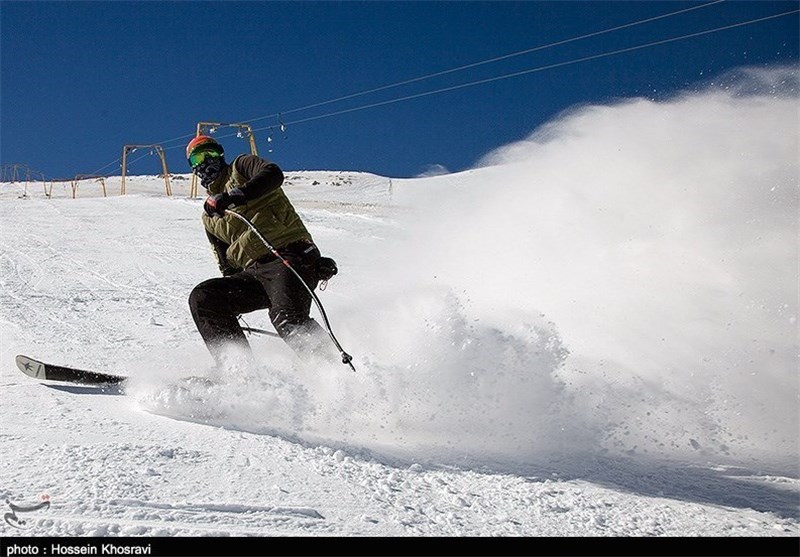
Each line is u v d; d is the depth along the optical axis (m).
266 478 2.96
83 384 4.33
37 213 21.25
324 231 16.67
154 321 7.19
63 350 5.61
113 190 46.50
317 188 42.16
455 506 2.93
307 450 3.33
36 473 2.81
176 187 48.50
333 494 2.88
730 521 3.01
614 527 2.86
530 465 3.54
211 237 4.41
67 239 15.23
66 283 9.76
